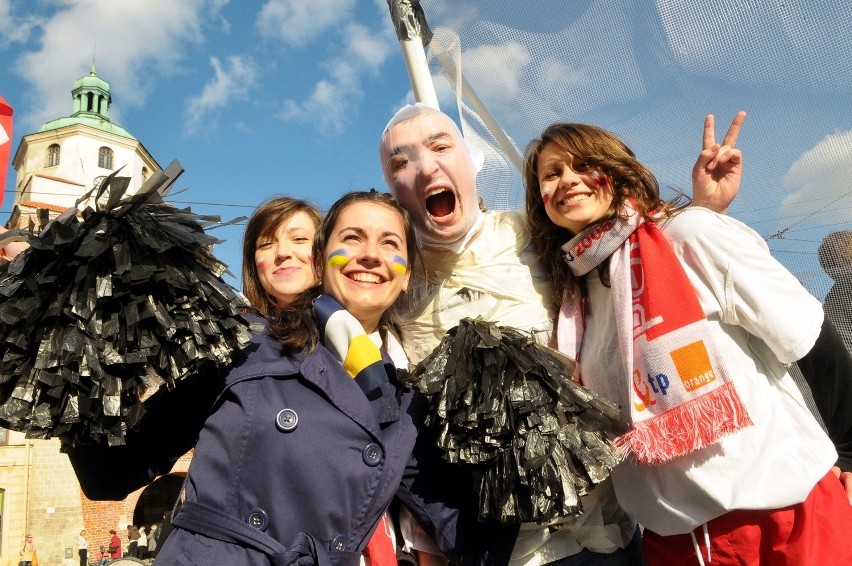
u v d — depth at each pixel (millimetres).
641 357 1912
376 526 1673
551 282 2320
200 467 1596
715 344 1842
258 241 2340
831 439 2037
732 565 1777
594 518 2029
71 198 25281
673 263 1934
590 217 2070
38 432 1393
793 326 1806
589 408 1771
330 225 2010
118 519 20391
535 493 1628
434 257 2393
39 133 33125
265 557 1510
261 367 1694
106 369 1399
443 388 1745
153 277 1450
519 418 1685
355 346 1760
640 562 2215
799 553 1709
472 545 1860
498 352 1771
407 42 2912
